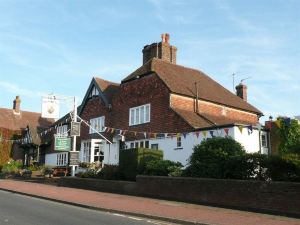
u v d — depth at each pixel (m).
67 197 19.36
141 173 22.08
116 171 23.70
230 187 16.25
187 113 28.80
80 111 39.84
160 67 32.59
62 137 28.75
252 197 15.39
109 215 14.41
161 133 28.72
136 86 32.62
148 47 36.56
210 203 16.88
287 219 13.39
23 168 41.47
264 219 13.32
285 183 14.44
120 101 34.22
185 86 31.39
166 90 29.30
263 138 25.91
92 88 38.66
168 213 14.46
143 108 31.34
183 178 18.33
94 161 34.53
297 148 16.61
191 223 12.75
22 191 22.16
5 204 16.52
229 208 16.08
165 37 36.22
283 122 22.03
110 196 20.17
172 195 18.70
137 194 20.66
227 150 18.33
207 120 28.83
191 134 26.00
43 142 49.09
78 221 12.43
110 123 35.00
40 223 11.72
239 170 17.00
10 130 56.22
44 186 26.03
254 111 35.59
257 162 16.52
